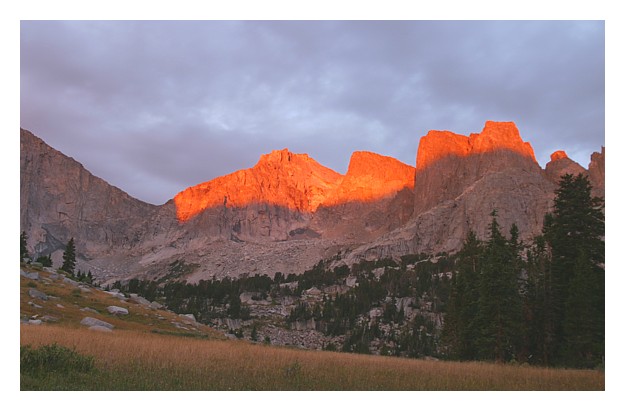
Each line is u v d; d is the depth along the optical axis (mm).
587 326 56438
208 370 29188
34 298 61062
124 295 83938
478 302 68125
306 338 173000
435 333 149500
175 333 63875
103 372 26531
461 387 28828
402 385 28609
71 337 36500
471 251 82688
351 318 177750
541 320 66000
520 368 42000
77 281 83875
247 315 193750
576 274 58719
